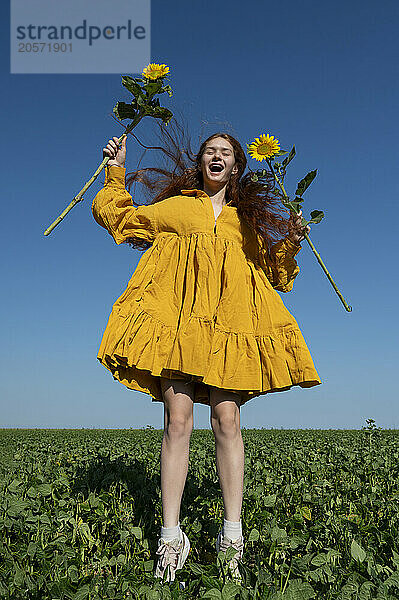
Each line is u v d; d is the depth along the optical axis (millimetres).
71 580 2615
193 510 4160
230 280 3314
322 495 4602
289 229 3537
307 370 3291
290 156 3572
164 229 3551
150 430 19391
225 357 3168
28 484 4578
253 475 5273
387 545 3246
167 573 2885
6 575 2701
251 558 3328
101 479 4945
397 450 8672
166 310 3293
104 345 3258
